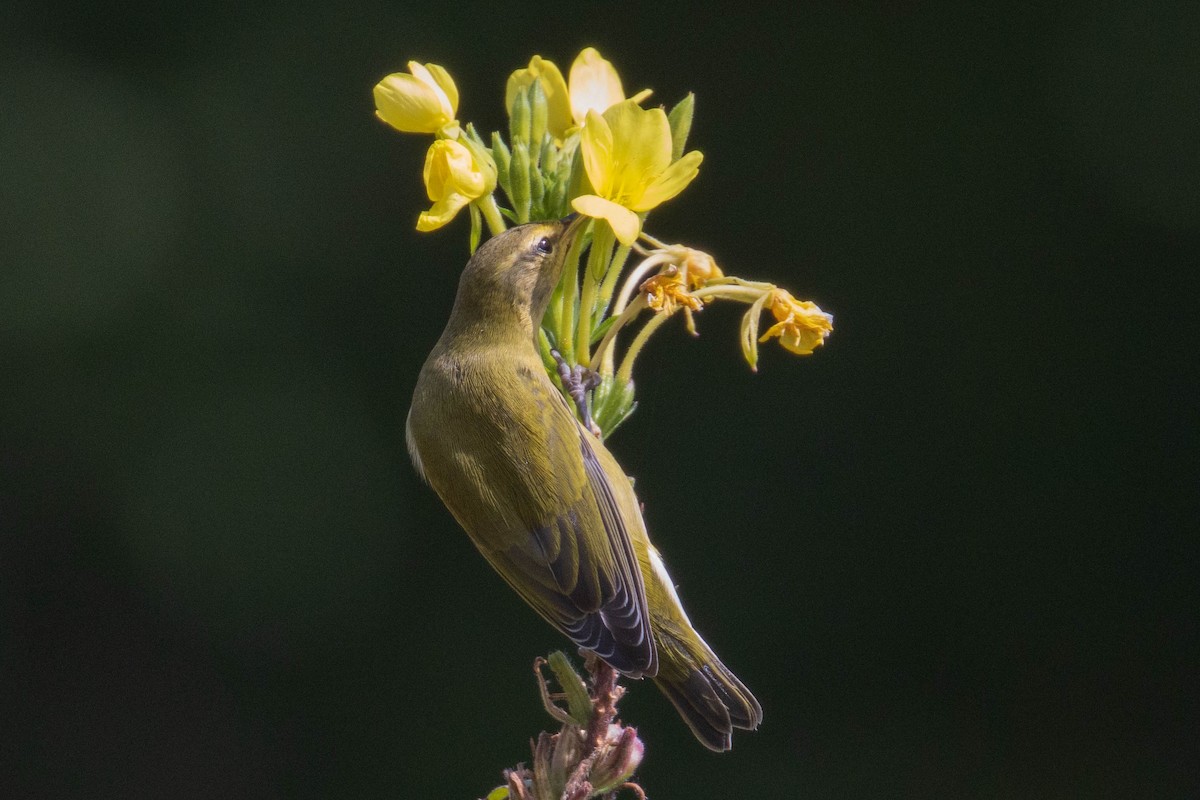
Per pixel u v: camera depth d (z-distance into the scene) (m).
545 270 4.04
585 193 4.02
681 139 4.01
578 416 4.04
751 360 4.02
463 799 4.70
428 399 4.05
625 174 4.00
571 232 4.02
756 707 4.04
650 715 4.45
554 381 4.04
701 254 4.03
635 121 4.00
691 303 4.02
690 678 4.04
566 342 4.02
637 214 4.01
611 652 4.02
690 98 4.01
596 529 4.03
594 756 3.98
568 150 4.03
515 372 4.04
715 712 4.04
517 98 4.02
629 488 4.05
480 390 4.04
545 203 4.03
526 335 4.05
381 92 4.01
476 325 4.05
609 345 4.02
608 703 3.98
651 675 4.02
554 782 3.98
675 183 4.00
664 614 4.04
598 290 4.03
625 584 4.03
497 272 4.04
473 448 4.04
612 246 4.02
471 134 4.02
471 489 4.04
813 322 4.02
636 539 4.04
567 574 4.03
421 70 4.01
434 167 4.01
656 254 4.02
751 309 4.02
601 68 4.03
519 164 4.02
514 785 3.98
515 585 4.04
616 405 4.02
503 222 4.04
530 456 4.04
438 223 4.01
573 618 4.03
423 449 4.05
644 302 4.02
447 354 4.05
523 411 4.04
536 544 4.03
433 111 4.01
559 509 4.03
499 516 4.04
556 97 4.03
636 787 3.98
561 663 3.99
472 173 4.01
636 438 4.72
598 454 4.04
